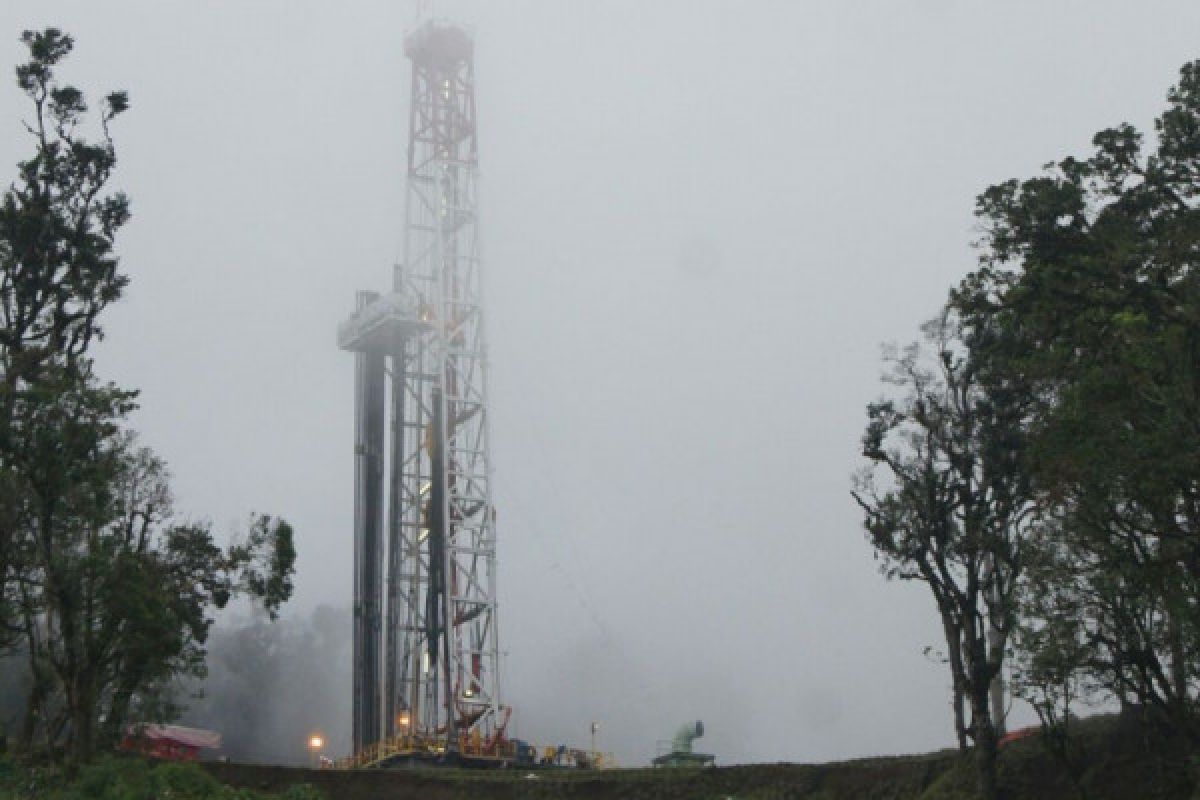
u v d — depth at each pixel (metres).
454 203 126.31
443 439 117.81
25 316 61.72
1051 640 47.66
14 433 54.78
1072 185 45.56
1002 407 53.03
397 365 123.56
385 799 71.31
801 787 63.09
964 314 49.53
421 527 119.75
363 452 122.12
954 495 52.69
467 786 71.31
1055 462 44.91
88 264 62.59
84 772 54.34
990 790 50.94
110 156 64.50
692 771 68.44
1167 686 47.22
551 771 80.25
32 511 55.94
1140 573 44.16
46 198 62.72
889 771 60.69
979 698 51.75
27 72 63.91
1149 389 43.75
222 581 59.44
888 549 53.19
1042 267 45.88
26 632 57.97
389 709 114.12
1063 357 46.62
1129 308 45.25
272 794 67.31
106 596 55.25
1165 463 41.66
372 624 117.81
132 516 58.22
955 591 52.31
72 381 56.53
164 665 58.53
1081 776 51.44
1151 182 45.28
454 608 115.06
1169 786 48.75
